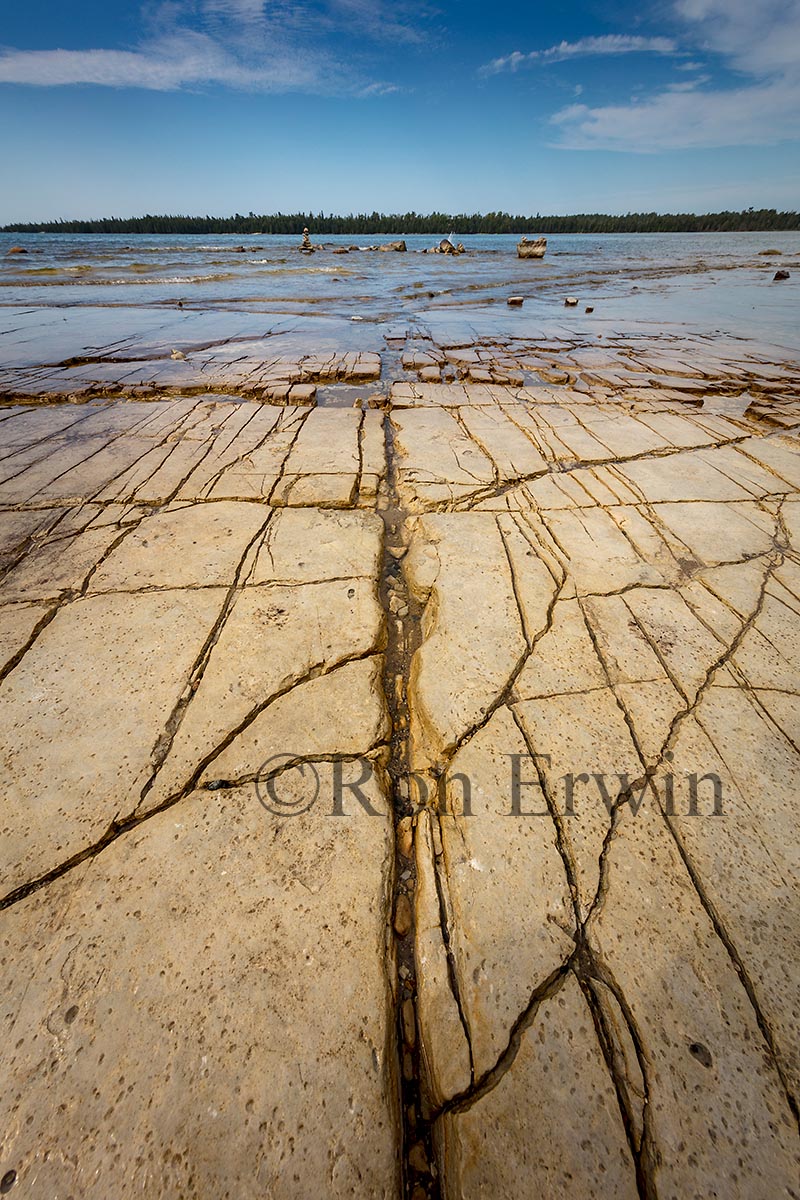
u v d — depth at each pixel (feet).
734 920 5.17
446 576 10.29
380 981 4.74
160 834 5.78
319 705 7.41
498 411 20.36
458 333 36.70
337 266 97.66
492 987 4.74
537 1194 3.72
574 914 5.22
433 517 12.53
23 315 42.29
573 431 18.22
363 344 32.78
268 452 16.02
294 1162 3.81
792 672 8.13
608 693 7.68
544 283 74.02
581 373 25.98
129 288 61.67
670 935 5.06
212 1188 3.68
